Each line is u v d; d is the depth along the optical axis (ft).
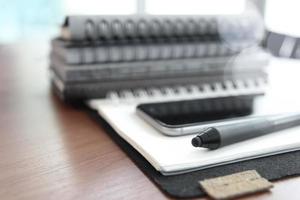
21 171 0.89
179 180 0.83
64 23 1.51
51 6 7.14
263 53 1.70
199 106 1.31
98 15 1.51
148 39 1.55
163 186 0.80
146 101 1.43
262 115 1.17
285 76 1.64
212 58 1.65
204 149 0.95
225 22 1.65
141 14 1.59
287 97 1.44
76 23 1.43
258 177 0.83
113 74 1.49
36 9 7.32
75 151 1.02
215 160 0.89
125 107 1.38
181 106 1.31
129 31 1.52
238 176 0.83
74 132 1.19
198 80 1.64
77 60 1.44
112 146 1.07
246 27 1.68
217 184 0.79
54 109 1.46
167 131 1.06
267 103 1.36
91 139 1.12
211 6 1.86
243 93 1.53
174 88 1.60
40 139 1.12
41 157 0.98
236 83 1.64
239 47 1.68
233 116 1.19
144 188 0.81
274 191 0.79
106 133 1.18
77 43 1.44
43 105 1.51
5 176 0.86
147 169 0.89
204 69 1.64
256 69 1.70
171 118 1.16
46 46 3.79
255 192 0.77
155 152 0.93
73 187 0.81
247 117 1.14
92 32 1.46
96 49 1.46
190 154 0.92
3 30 7.79
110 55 1.48
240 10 1.80
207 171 0.87
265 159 0.95
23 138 1.12
